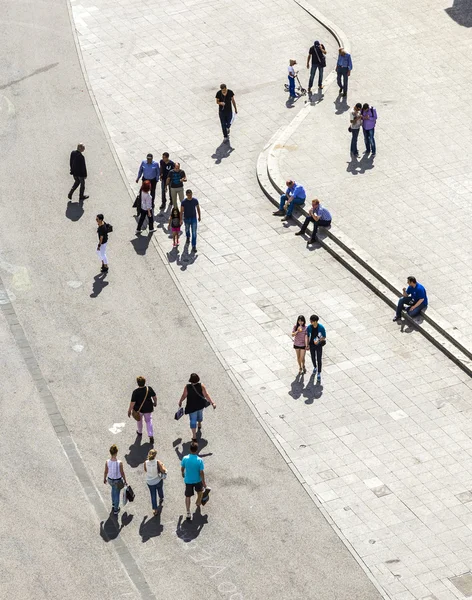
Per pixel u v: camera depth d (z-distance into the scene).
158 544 25.89
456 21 47.78
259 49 46.84
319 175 38.84
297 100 43.53
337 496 27.09
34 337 32.53
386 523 26.30
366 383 30.55
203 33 48.12
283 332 32.50
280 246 36.12
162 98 44.16
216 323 32.94
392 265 34.34
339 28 47.62
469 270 34.03
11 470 28.03
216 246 36.25
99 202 38.47
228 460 28.23
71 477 27.83
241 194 38.66
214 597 24.55
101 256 34.75
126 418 29.66
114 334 32.59
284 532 26.16
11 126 42.69
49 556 25.62
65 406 30.03
